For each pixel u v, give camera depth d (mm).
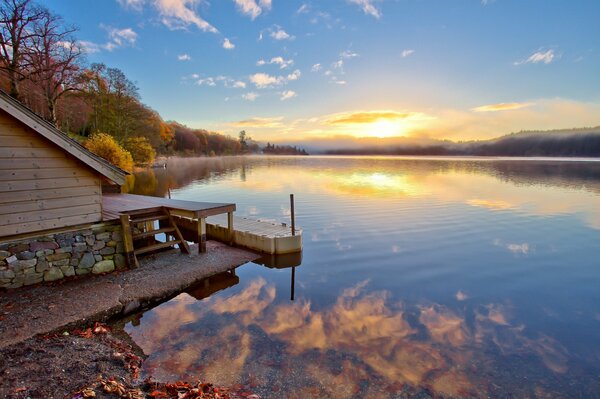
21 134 6172
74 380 3740
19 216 6242
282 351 4938
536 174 43688
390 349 5125
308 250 10750
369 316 6316
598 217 16172
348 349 5070
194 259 8852
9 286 6203
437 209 17719
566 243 11734
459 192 24547
